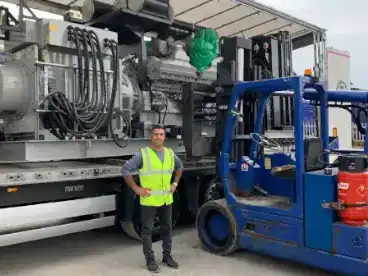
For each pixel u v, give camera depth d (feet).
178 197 19.77
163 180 15.17
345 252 12.92
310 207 13.70
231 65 18.53
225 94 18.38
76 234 20.07
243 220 15.74
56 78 16.79
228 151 16.46
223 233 16.74
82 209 16.05
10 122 18.02
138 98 20.75
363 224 12.85
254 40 21.61
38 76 16.26
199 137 20.22
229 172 16.83
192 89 19.83
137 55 21.40
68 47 16.76
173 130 20.86
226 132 16.42
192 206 20.26
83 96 16.75
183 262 15.81
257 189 17.17
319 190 13.43
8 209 13.91
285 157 16.61
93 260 16.20
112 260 16.17
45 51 16.46
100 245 18.25
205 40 22.33
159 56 21.36
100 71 17.17
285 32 22.77
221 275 14.48
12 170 15.08
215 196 19.92
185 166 19.54
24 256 16.74
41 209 14.75
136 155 15.17
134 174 16.93
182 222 20.63
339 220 13.33
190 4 28.45
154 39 21.20
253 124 19.03
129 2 19.89
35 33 16.80
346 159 12.91
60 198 15.78
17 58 17.54
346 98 16.42
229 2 27.78
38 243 18.52
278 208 14.65
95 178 16.31
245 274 14.57
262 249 15.12
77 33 16.67
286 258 14.48
